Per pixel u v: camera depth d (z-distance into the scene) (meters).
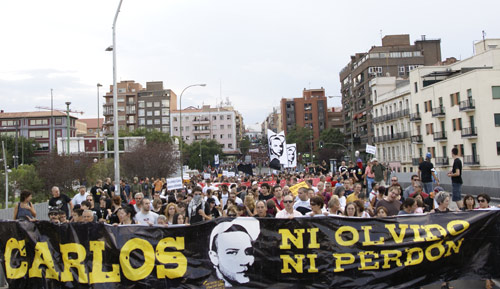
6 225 7.95
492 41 62.22
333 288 7.41
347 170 20.17
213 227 7.59
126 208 9.43
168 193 19.36
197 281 7.53
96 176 37.81
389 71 92.94
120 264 7.61
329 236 7.49
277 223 7.55
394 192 10.00
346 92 111.06
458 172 13.34
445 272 7.48
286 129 145.62
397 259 7.47
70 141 50.56
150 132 95.25
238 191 18.45
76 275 7.66
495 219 7.52
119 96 137.88
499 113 49.88
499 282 8.33
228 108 157.00
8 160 74.75
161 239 7.62
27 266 7.85
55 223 7.81
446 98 56.97
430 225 7.53
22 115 115.62
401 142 71.88
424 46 94.50
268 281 7.50
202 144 113.75
